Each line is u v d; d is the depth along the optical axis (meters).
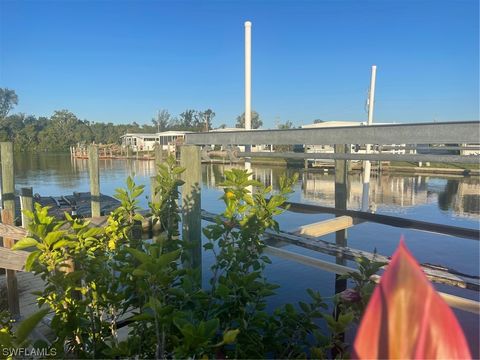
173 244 2.46
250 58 4.61
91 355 1.85
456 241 7.03
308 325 1.97
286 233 3.71
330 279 5.32
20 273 5.55
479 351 2.88
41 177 25.36
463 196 16.88
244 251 2.24
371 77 6.16
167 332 1.63
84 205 11.66
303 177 26.27
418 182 23.16
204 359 1.25
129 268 1.80
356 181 23.78
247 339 1.74
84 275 2.07
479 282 2.44
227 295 1.78
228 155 3.67
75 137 73.38
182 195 3.27
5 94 72.94
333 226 4.16
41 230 1.87
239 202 2.44
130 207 2.74
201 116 85.56
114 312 2.15
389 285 0.50
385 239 7.28
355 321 1.67
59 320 1.85
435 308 0.48
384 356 0.49
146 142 57.91
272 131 2.80
